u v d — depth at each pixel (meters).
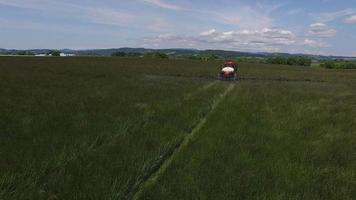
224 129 9.84
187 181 5.81
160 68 39.78
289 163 6.94
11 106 11.81
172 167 6.57
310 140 9.09
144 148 7.61
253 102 15.57
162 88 19.33
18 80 19.89
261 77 33.22
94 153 7.07
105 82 21.16
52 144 7.54
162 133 9.03
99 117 10.70
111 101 13.84
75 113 11.24
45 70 28.98
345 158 7.63
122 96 15.40
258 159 7.20
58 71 28.39
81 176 5.84
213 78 29.31
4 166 6.12
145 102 14.09
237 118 11.59
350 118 12.36
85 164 6.41
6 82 18.56
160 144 7.93
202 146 7.98
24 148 7.18
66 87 17.83
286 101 16.27
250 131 9.76
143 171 6.25
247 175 6.21
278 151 7.86
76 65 38.59
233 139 8.75
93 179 5.70
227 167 6.57
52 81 20.30
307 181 6.05
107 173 6.01
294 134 9.69
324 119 12.02
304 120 11.74
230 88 21.84
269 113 12.91
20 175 5.75
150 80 24.25
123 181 5.72
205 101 15.00
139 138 8.41
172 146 7.96
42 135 8.28
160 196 5.29
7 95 14.19
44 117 10.34
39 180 5.67
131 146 7.70
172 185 5.67
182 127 9.90
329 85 27.12
